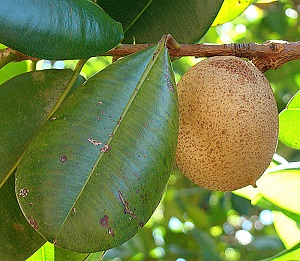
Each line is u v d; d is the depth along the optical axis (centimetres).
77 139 21
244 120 25
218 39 65
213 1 29
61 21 22
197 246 62
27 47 21
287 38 64
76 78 26
